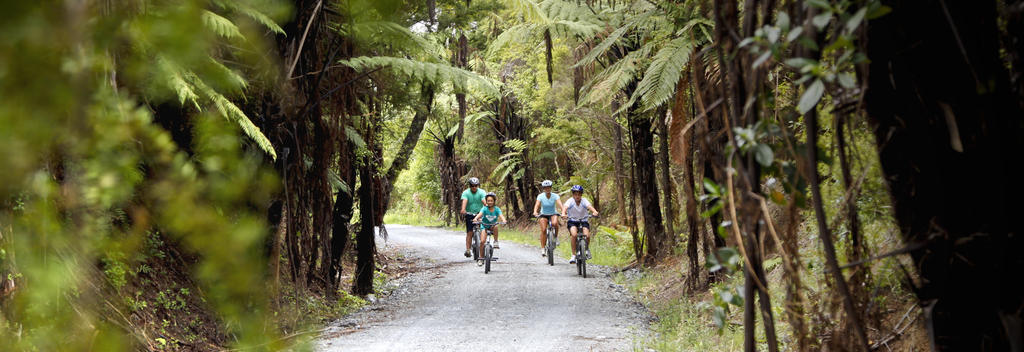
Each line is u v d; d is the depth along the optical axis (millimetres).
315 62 6824
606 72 7836
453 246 21938
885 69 1771
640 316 9133
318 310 8609
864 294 2180
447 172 37250
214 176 767
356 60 6539
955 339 1725
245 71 4977
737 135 1772
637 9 8375
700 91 1952
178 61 615
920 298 1785
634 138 14336
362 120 10227
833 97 1910
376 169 11484
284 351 842
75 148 623
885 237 3299
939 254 1737
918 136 1741
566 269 14594
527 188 30969
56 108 531
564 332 7977
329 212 8727
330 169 10289
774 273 7090
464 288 11844
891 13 1743
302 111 6641
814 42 1645
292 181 6953
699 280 9688
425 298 10953
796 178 1847
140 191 956
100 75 762
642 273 13383
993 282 1670
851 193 1922
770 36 1663
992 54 1702
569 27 8406
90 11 564
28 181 565
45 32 504
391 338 7734
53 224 773
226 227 741
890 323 3453
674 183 13406
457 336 7797
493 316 9109
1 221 758
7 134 502
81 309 841
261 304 793
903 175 1797
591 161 23109
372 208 11344
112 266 2111
